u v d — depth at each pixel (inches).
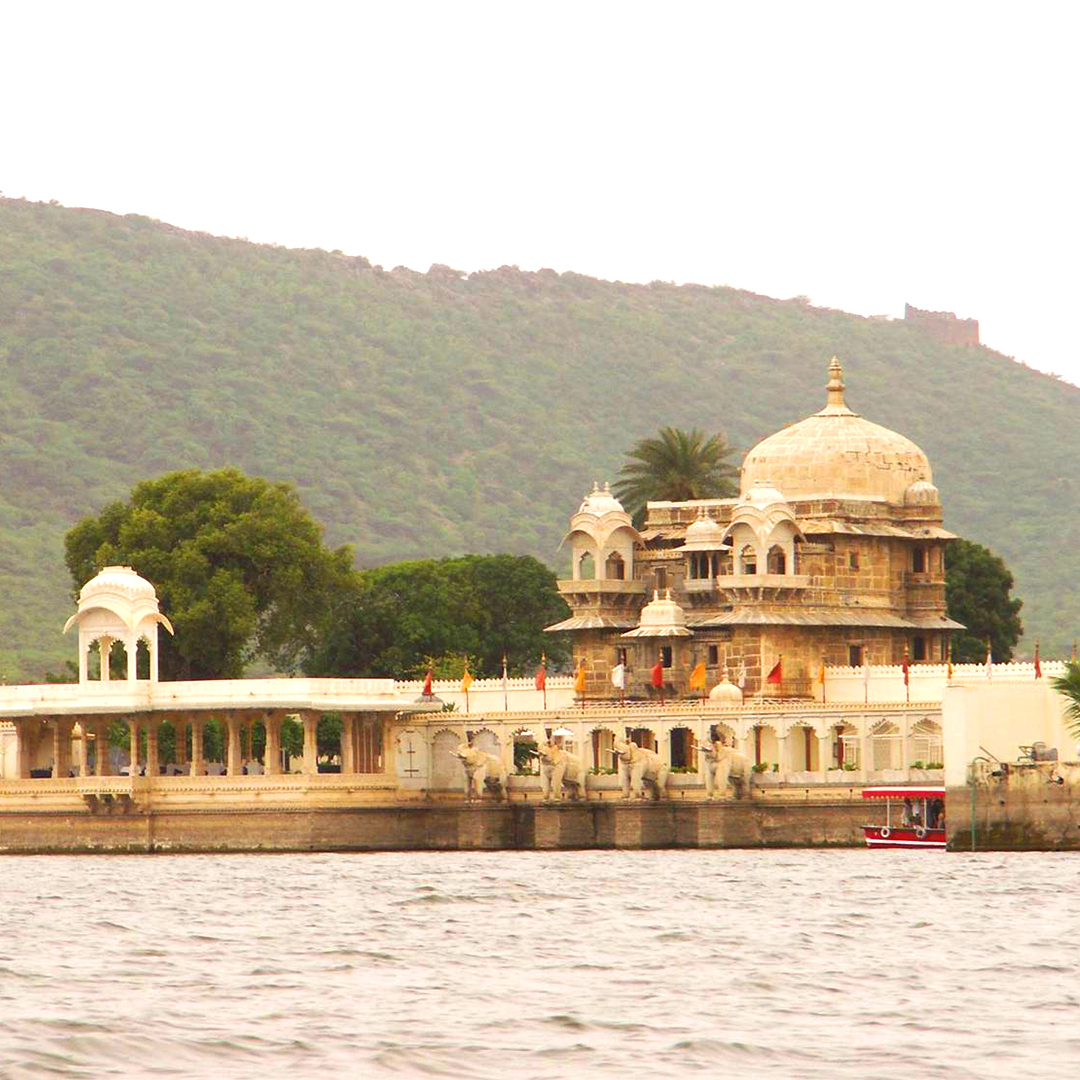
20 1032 6525.6
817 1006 7135.8
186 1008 7111.2
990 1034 6555.1
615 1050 6314.0
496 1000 7298.2
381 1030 6648.6
